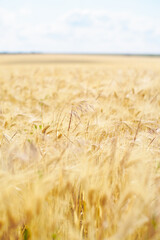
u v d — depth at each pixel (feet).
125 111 12.47
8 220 4.47
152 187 5.31
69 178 5.16
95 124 8.73
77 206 5.86
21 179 5.10
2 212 4.55
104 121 9.49
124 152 6.25
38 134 7.45
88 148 6.94
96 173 5.74
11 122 9.70
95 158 6.54
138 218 4.55
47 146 6.89
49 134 7.87
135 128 8.81
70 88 23.50
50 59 214.90
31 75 41.39
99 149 6.88
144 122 9.12
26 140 7.02
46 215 5.35
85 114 10.03
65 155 6.28
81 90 17.81
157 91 15.71
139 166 4.97
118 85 16.06
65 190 5.39
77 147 6.43
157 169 5.96
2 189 4.39
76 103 10.87
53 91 19.94
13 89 24.67
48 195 5.26
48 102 16.61
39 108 14.88
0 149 6.44
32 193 4.66
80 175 5.77
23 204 5.19
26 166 5.45
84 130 8.29
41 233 5.05
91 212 5.14
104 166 5.66
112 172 5.62
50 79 28.58
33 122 8.88
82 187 5.99
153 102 13.17
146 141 7.39
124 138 7.55
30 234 5.30
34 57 248.11
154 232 4.54
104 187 5.38
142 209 4.55
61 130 8.10
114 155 5.83
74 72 45.96
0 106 13.12
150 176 5.45
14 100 21.35
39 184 4.57
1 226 4.37
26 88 25.08
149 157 6.23
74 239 4.97
